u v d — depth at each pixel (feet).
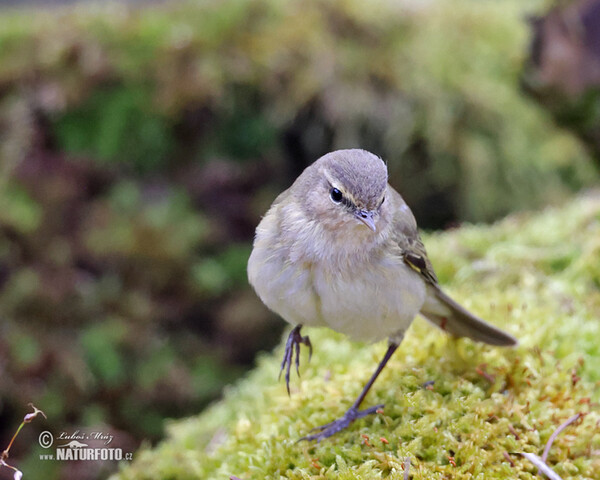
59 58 35.86
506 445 16.26
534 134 39.27
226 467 18.04
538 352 19.07
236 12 37.96
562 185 39.27
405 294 17.92
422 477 15.20
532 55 38.65
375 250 17.61
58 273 34.40
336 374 20.76
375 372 18.54
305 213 17.80
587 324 21.11
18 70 35.78
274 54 37.09
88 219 35.14
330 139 37.70
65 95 35.09
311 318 18.42
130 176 36.11
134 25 36.94
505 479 15.31
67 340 33.65
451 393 17.87
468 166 37.93
